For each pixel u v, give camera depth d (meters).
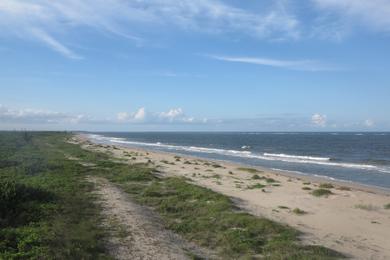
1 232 11.28
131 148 76.44
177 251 11.66
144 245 11.95
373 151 76.94
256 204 19.98
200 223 14.94
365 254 12.45
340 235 14.67
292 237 13.61
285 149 84.38
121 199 18.73
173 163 41.88
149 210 17.19
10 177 23.62
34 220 13.25
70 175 26.34
